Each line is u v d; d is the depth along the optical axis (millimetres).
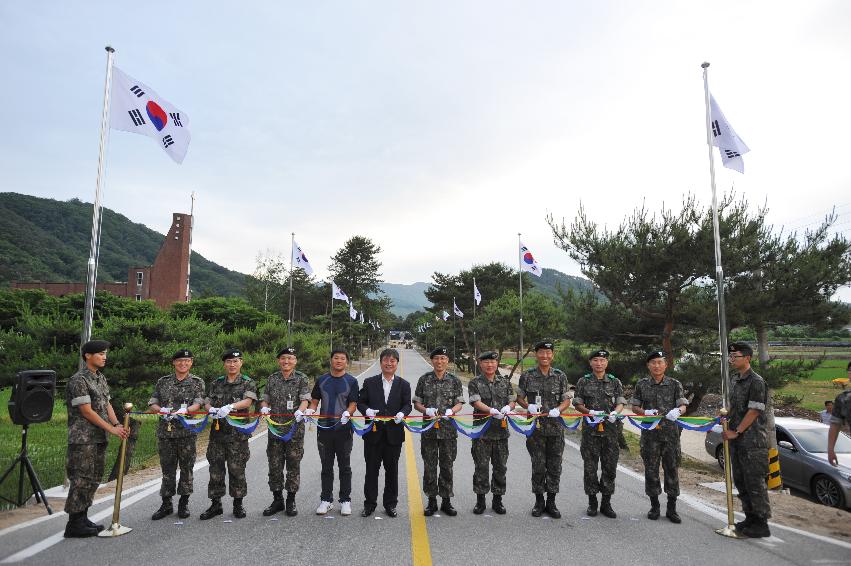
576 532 5879
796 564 4969
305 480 8484
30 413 6672
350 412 6555
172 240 55781
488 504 7102
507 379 7039
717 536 5809
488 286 54062
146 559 4891
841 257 12477
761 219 13375
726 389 9461
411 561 4895
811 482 9570
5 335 13133
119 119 9195
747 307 12680
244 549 5176
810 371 12602
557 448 6602
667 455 6496
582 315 16094
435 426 6566
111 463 10305
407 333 151250
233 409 6277
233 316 36750
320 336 28750
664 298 14930
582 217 15773
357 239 76125
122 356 12922
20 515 6426
